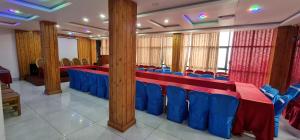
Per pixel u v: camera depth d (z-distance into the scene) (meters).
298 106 2.99
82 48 9.68
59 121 2.93
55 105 3.75
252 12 3.17
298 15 3.04
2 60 6.46
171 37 7.67
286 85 4.28
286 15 3.33
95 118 3.09
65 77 6.68
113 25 2.42
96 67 6.29
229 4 2.71
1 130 1.12
